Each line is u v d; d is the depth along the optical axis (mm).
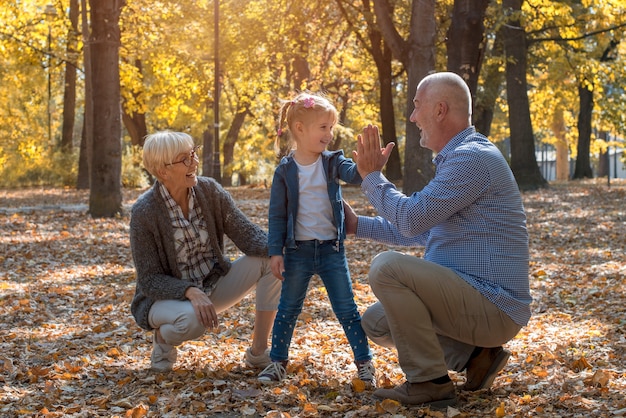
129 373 4676
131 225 4340
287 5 24734
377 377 4367
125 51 24250
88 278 9305
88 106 21172
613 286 7879
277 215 4211
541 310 6840
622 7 23797
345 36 28016
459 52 19078
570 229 13805
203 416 3721
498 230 3656
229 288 4539
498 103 36969
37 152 34656
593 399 3764
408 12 24031
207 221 4410
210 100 31219
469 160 3621
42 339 5988
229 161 38500
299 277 4238
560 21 23484
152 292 4297
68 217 16281
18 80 32375
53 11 24078
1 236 13320
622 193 22656
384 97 27391
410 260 3619
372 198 3824
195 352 5230
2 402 4086
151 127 42719
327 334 5949
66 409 3887
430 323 3666
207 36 25562
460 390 3973
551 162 91000
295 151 4273
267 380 4266
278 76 33500
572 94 34312
